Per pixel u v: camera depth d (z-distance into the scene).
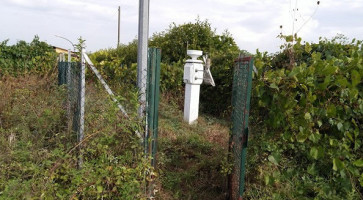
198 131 6.15
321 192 3.05
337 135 3.06
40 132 4.18
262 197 3.01
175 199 3.50
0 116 4.95
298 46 3.60
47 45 10.88
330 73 2.78
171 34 12.74
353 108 2.93
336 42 5.49
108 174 3.01
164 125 5.91
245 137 2.82
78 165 3.24
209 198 3.65
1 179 2.94
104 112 3.59
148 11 3.40
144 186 3.12
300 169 3.30
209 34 12.36
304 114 2.82
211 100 8.56
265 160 3.24
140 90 3.37
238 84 3.41
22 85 6.74
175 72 8.70
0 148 3.74
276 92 2.96
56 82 6.29
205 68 7.23
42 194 2.61
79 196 2.84
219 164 4.09
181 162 4.43
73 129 4.08
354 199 2.99
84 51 3.67
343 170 2.97
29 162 3.15
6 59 9.86
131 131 3.38
